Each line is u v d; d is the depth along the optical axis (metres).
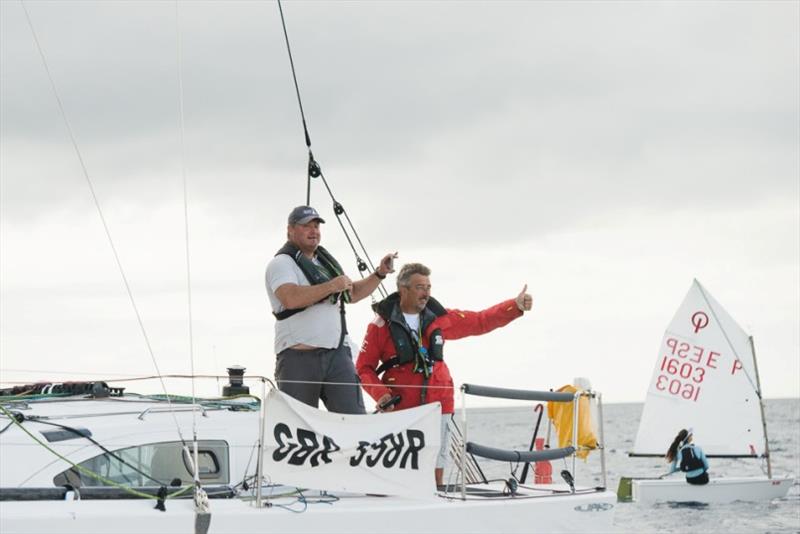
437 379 14.88
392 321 14.74
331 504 12.55
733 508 36.97
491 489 14.88
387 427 12.97
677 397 46.06
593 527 14.09
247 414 13.91
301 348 13.76
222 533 11.55
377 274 14.34
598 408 14.80
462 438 13.45
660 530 32.28
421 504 12.80
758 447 44.28
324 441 12.55
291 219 13.86
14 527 10.62
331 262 14.34
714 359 45.59
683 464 38.91
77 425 12.68
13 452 11.98
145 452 12.69
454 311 15.52
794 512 35.78
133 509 11.30
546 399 14.55
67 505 11.25
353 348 16.08
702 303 46.12
